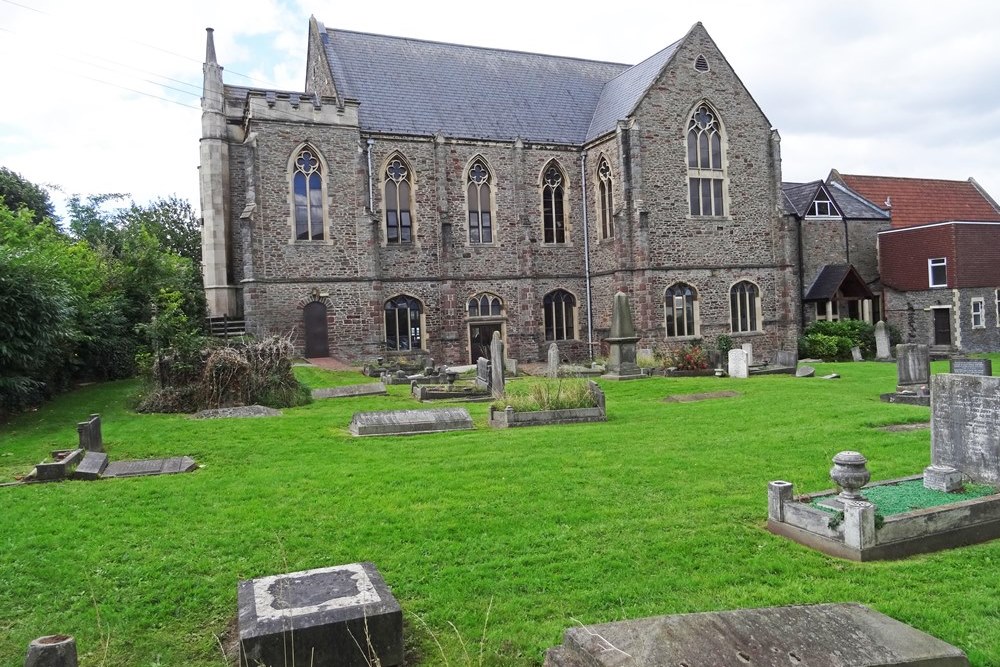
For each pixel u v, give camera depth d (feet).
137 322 96.48
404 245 120.67
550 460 43.21
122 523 32.48
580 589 24.47
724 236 129.80
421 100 127.24
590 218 133.18
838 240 147.64
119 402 73.15
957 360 72.64
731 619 18.49
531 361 128.16
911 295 147.84
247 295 107.76
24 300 62.69
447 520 31.81
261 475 41.37
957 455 33.40
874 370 103.65
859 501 27.17
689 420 58.80
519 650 20.81
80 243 108.06
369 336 115.85
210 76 110.63
